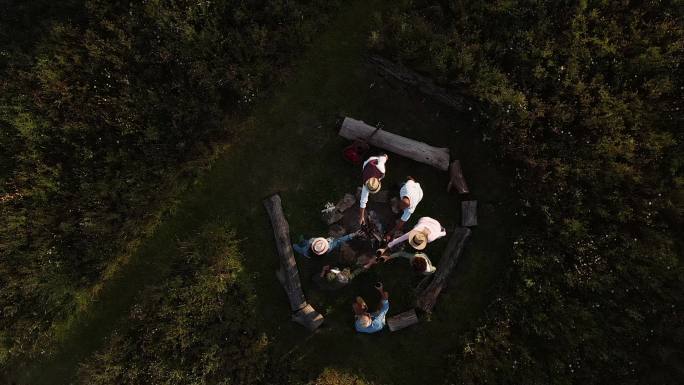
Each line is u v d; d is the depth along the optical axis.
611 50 8.68
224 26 9.87
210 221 9.61
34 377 9.63
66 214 9.43
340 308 9.01
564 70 8.77
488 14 9.34
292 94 9.95
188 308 8.80
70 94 9.59
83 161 9.48
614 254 8.10
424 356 8.70
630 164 8.42
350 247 9.12
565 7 9.04
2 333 9.23
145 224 9.53
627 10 9.06
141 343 8.84
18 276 9.28
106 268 9.38
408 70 9.29
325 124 9.74
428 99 9.49
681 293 7.76
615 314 8.00
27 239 9.39
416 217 9.09
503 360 8.16
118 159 9.48
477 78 8.87
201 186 9.78
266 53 9.73
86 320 9.59
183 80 9.57
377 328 8.43
